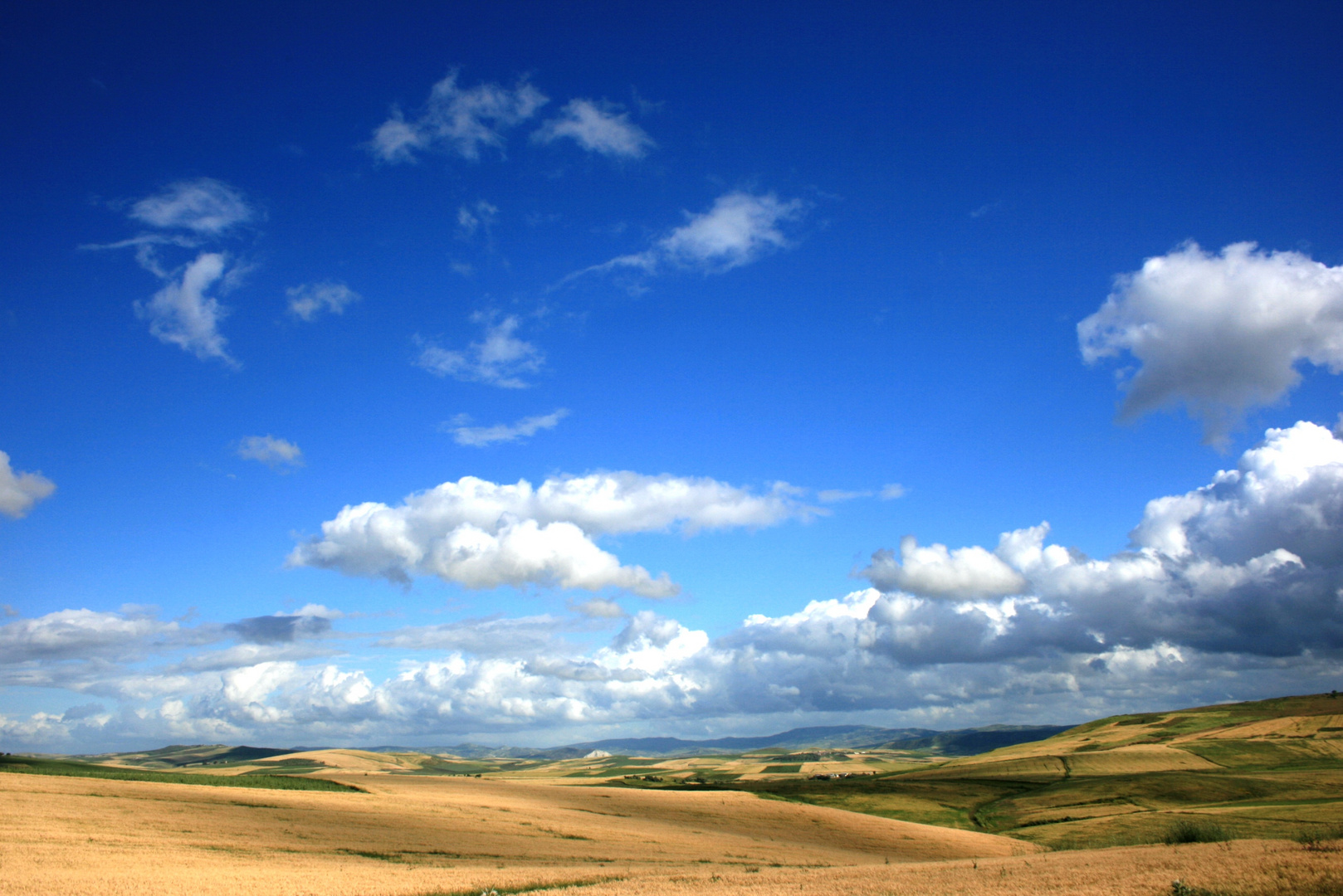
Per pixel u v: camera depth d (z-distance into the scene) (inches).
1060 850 3358.8
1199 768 6348.4
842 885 1598.2
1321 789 4886.8
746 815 3799.2
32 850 1859.0
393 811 3065.9
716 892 1512.1
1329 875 1206.3
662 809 3855.8
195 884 1566.2
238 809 2780.5
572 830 2984.7
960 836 3555.6
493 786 4409.5
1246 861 1448.1
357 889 1572.3
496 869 2005.4
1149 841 3326.8
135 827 2293.3
